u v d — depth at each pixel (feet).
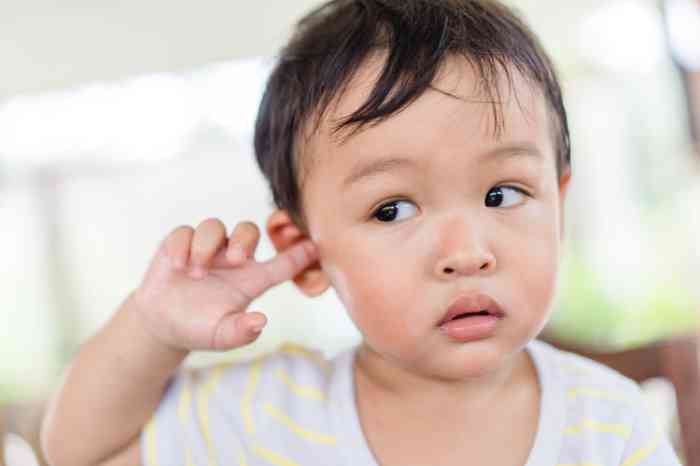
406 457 2.33
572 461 2.26
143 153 16.31
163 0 14.55
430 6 2.35
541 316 2.14
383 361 2.39
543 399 2.36
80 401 2.42
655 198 14.56
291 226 2.53
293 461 2.40
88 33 15.19
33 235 16.76
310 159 2.31
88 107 16.33
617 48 14.79
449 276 2.06
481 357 2.09
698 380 3.28
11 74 15.84
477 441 2.31
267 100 2.59
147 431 2.50
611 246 14.89
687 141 12.51
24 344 16.63
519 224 2.12
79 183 16.65
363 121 2.09
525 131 2.14
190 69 15.74
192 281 2.36
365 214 2.16
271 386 2.58
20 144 16.57
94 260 16.72
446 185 2.08
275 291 14.87
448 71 2.10
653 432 2.33
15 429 3.62
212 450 2.48
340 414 2.42
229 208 16.07
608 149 15.03
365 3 2.44
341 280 2.27
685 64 11.08
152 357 2.39
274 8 14.80
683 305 13.57
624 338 12.92
